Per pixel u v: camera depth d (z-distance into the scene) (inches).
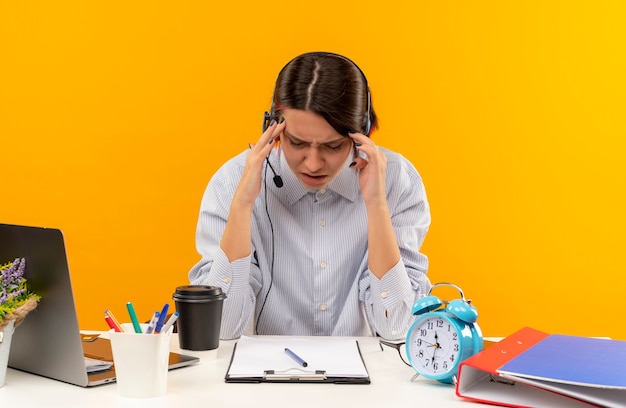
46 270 51.1
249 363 55.4
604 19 131.8
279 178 75.1
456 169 134.1
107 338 64.5
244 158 79.6
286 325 77.7
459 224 134.6
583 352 51.9
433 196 134.3
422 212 79.4
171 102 135.0
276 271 77.5
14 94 136.7
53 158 136.9
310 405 46.9
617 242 134.1
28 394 49.3
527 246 134.6
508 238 134.6
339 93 64.6
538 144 133.7
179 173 135.8
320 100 63.9
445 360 51.6
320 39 133.0
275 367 54.4
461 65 132.8
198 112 135.0
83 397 48.6
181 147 135.5
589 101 132.9
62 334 51.1
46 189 137.3
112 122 135.9
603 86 132.5
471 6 132.3
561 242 134.5
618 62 132.2
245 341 62.0
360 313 76.7
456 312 51.7
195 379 52.9
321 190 76.4
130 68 135.1
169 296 136.8
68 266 49.7
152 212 136.3
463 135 133.7
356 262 77.6
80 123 136.3
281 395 48.9
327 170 67.7
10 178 137.8
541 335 58.7
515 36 132.5
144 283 137.1
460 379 48.3
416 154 134.0
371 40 132.9
